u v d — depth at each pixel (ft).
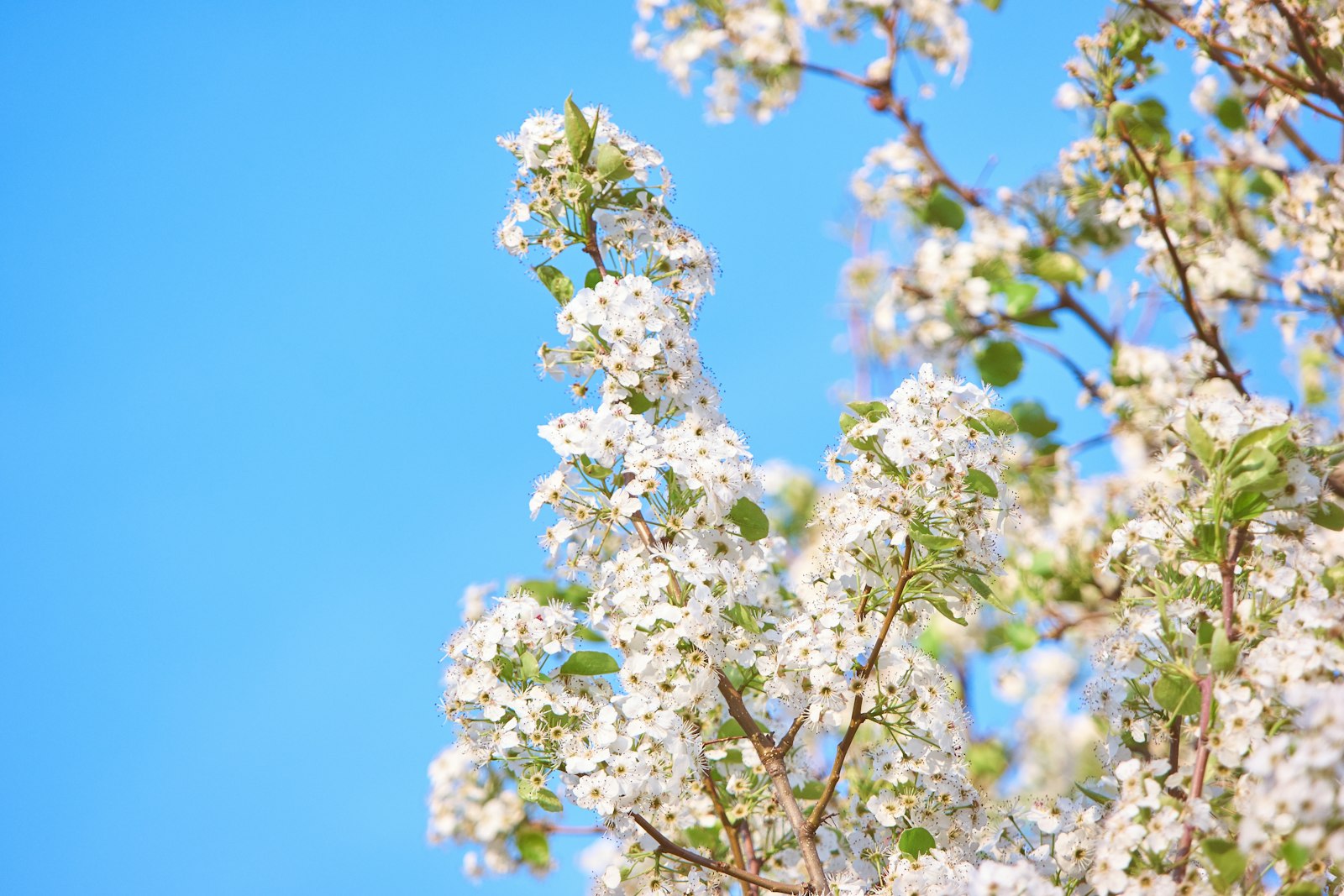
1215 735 13.61
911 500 15.25
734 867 15.80
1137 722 15.38
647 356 16.67
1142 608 15.35
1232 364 21.40
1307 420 14.93
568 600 16.97
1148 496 15.25
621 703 15.87
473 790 19.88
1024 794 17.98
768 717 19.21
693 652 15.64
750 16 21.36
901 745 16.40
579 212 17.95
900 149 20.90
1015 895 13.51
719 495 16.16
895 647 16.08
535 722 15.71
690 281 17.84
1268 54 20.40
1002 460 15.74
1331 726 11.07
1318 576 14.78
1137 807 13.55
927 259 20.06
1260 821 11.83
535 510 16.51
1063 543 22.48
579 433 16.38
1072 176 21.95
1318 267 20.18
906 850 15.83
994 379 20.27
